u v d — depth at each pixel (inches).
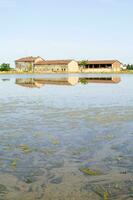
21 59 7155.5
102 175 332.2
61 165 365.1
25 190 295.6
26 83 2304.4
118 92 1412.4
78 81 2618.1
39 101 1046.4
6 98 1159.6
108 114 738.2
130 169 349.4
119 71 6407.5
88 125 601.3
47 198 278.4
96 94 1317.7
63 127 581.9
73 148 435.8
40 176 330.0
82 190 294.2
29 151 421.1
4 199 277.1
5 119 671.1
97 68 6530.5
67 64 6451.8
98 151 420.5
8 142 469.1
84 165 365.1
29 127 582.2
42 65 6776.6
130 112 765.9
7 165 363.9
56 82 2444.6
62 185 306.2
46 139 488.1
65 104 954.1
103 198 276.8
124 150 423.2
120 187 300.0
